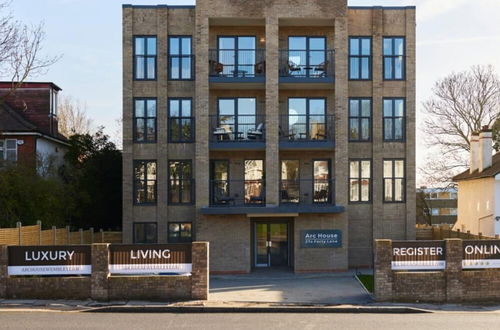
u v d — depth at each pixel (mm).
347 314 13609
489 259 15219
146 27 23734
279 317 13031
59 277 14586
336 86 22344
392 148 24031
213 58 23594
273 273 21734
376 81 23953
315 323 12203
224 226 21984
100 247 14602
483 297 15086
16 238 16750
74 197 25000
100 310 13578
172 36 23828
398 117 24125
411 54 24047
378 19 24016
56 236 19281
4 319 12219
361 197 24000
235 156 23828
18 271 14562
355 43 24047
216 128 22734
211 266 21828
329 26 23781
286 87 23375
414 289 15031
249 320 12547
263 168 23859
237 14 22156
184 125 23844
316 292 16703
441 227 28625
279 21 22859
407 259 15109
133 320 12352
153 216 23734
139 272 14742
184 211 23750
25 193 21297
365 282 18797
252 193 23719
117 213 27891
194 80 23750
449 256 15086
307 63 23656
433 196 64188
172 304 14148
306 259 21938
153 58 23781
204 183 22031
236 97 23875
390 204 24000
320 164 23969
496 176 27406
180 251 14859
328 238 22016
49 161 25797
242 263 21891
